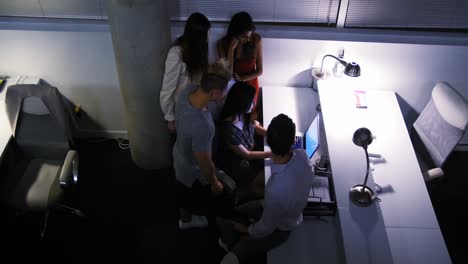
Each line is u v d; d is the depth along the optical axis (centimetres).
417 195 288
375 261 247
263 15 365
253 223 266
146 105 346
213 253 334
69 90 395
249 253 256
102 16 364
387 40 358
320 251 260
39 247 332
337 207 274
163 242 341
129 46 309
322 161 309
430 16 358
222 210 307
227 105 307
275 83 394
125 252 334
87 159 409
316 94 385
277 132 215
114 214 361
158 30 307
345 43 358
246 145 322
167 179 392
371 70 373
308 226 273
